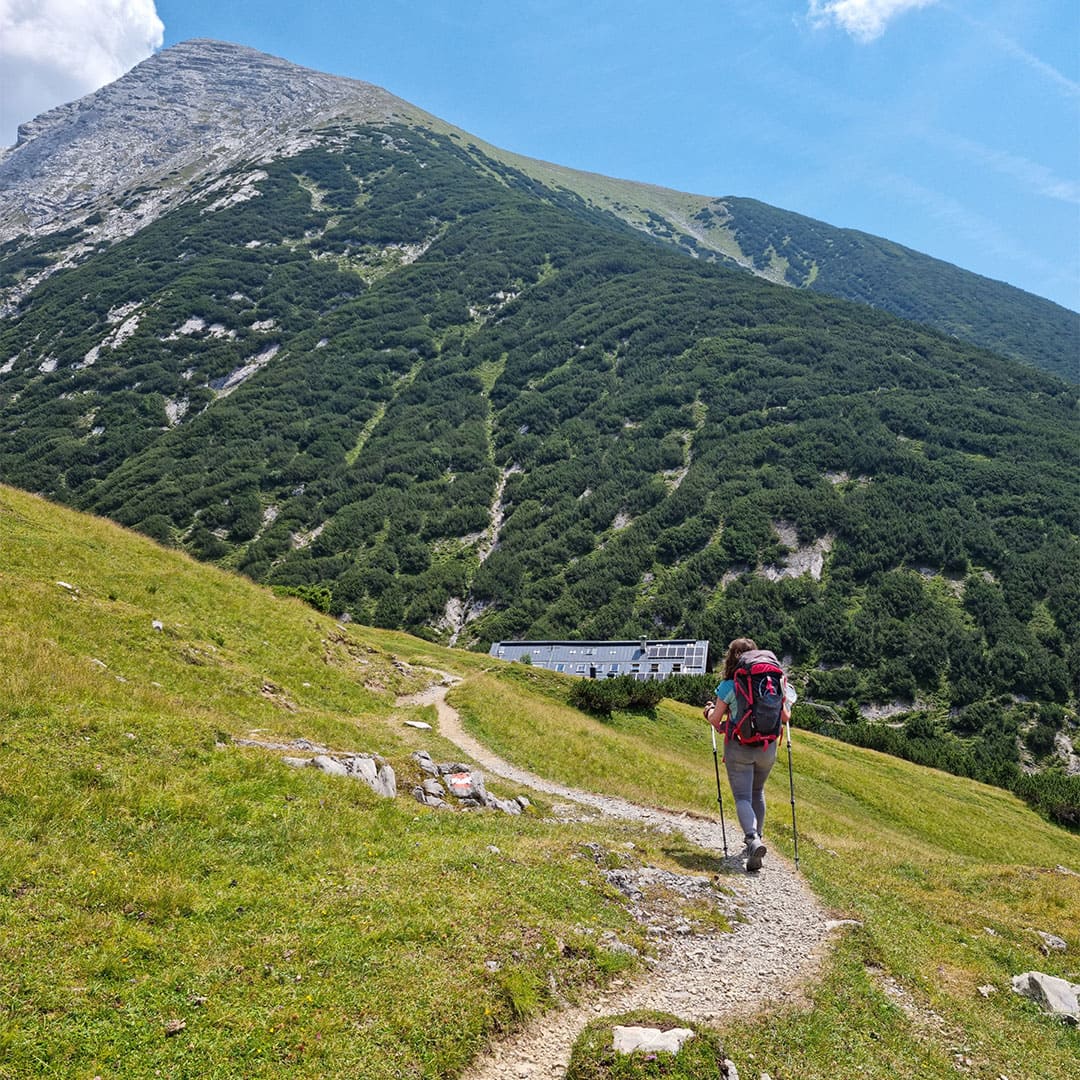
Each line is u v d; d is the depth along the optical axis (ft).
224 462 499.51
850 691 328.08
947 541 398.62
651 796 75.72
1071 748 288.10
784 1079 20.63
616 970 24.62
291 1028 19.29
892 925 35.68
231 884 27.78
